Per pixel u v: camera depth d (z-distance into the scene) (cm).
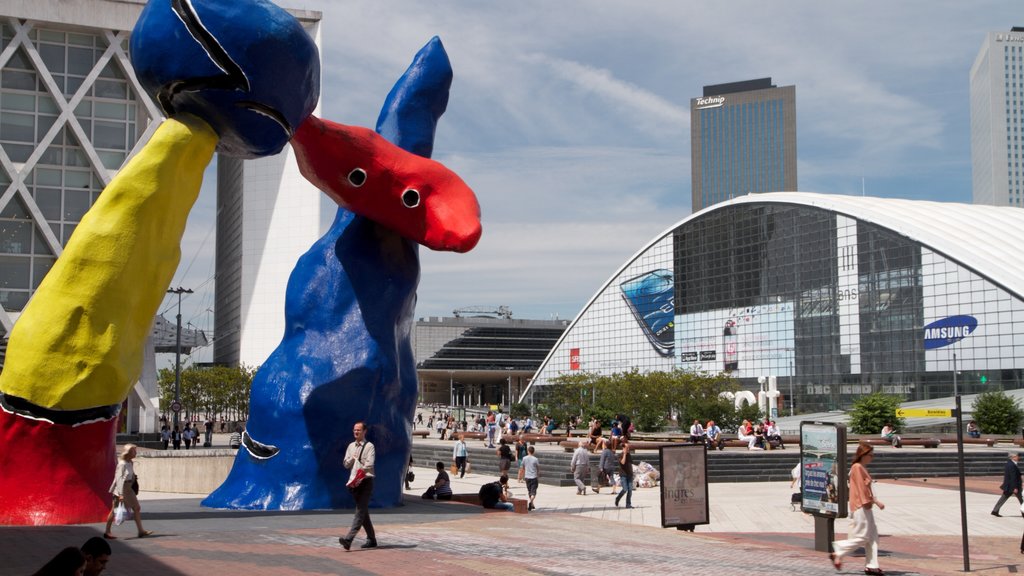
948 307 9375
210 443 5412
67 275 1625
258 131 1694
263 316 8931
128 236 1633
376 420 1928
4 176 5631
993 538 2014
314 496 1877
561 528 1759
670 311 12912
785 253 11281
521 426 6575
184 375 8525
